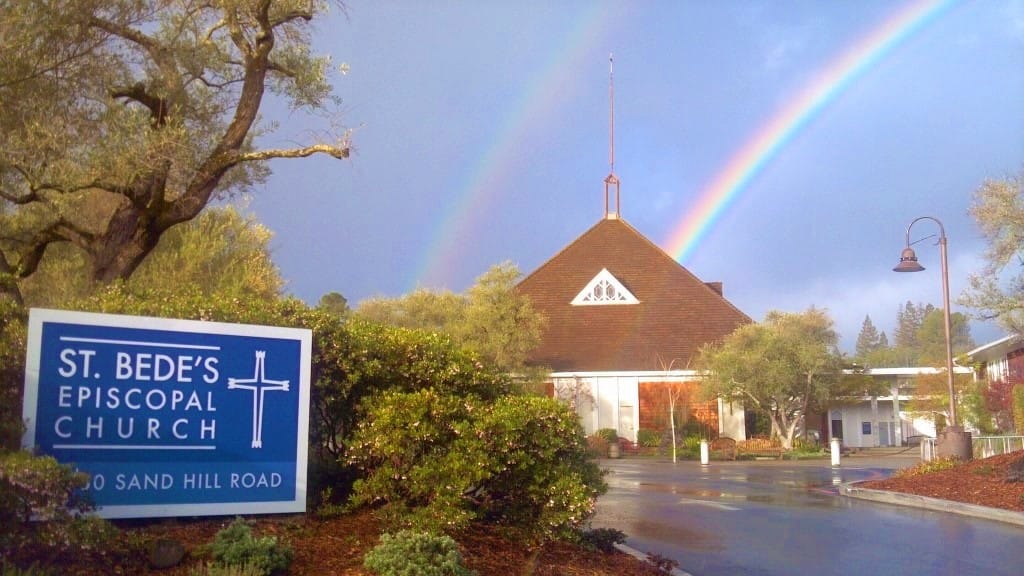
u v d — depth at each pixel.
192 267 19.30
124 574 6.80
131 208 13.15
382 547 7.60
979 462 22.44
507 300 43.47
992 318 20.50
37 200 12.30
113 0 12.47
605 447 42.75
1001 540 14.11
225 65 14.27
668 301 51.91
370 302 49.16
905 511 18.03
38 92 11.84
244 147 14.69
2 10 11.48
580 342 50.44
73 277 16.72
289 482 8.55
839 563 12.03
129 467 7.77
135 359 7.88
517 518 9.39
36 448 7.33
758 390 43.75
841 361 46.75
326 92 14.63
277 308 9.70
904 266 25.81
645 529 15.18
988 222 19.98
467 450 8.81
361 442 8.95
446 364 10.18
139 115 12.30
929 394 45.50
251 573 6.98
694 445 44.06
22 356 7.73
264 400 8.48
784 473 29.80
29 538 6.33
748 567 11.69
